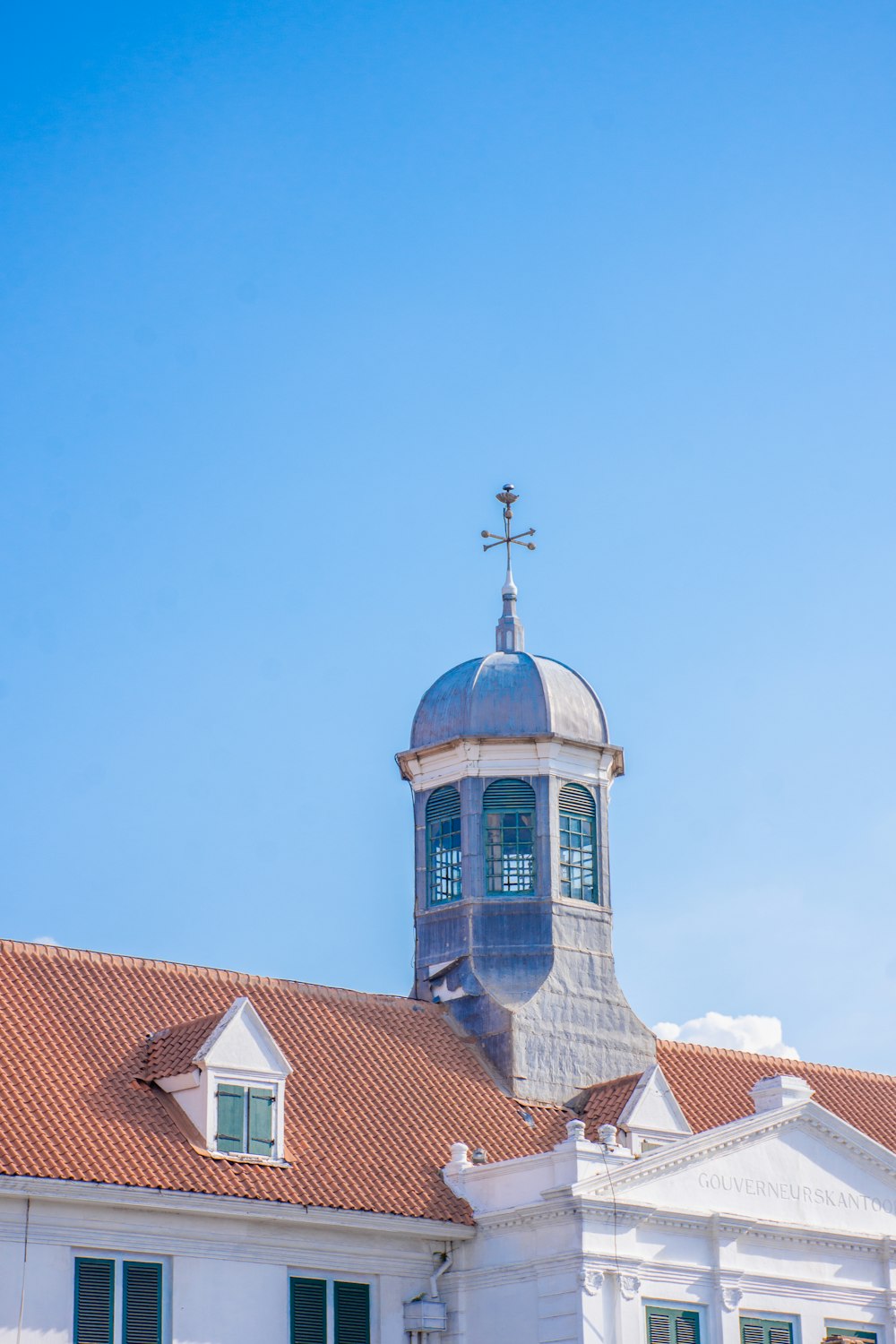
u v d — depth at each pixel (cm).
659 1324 5941
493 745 7488
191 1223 5584
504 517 8012
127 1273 5469
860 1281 6462
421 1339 5919
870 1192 6594
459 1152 6159
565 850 7488
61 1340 5297
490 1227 6009
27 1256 5312
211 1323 5544
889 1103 7900
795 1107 6425
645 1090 6712
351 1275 5862
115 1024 6191
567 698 7631
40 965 6316
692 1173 6144
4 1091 5647
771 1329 6200
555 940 7294
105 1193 5400
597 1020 7256
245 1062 5934
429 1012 7138
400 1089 6575
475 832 7425
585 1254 5784
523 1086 6938
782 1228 6256
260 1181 5738
